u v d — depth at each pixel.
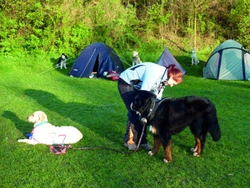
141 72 4.12
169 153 3.99
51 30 14.52
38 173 3.71
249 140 4.89
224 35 17.05
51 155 4.20
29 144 4.55
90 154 4.26
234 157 4.23
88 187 3.42
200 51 15.73
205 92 9.08
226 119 6.07
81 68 11.48
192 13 16.62
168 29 17.14
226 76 11.48
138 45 15.91
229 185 3.48
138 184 3.48
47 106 6.94
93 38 15.31
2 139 4.75
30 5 14.05
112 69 11.43
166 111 3.90
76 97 7.95
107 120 5.88
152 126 4.01
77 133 4.62
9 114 6.15
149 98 3.92
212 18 17.16
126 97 4.23
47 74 11.87
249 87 9.93
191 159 4.14
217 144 4.68
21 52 14.06
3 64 12.84
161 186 3.45
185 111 3.92
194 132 4.12
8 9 13.85
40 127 4.57
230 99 8.06
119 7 16.06
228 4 17.05
